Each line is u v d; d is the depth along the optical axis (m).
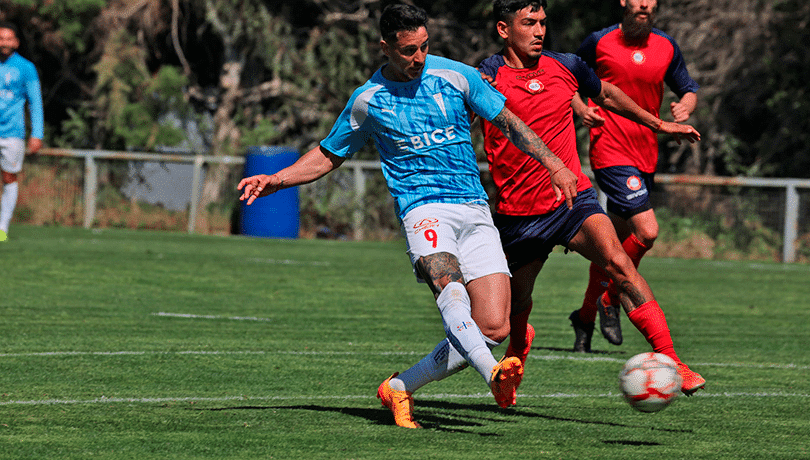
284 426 16.30
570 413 17.98
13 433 15.34
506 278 16.75
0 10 84.38
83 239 61.16
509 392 14.25
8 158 49.53
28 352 23.17
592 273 25.34
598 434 16.19
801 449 15.30
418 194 16.91
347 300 36.53
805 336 30.14
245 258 52.66
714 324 32.81
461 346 15.30
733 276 50.81
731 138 82.81
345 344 26.27
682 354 26.33
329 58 88.06
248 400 18.52
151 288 37.84
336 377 21.31
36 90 49.06
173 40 90.81
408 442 15.29
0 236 50.22
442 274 16.11
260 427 16.17
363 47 88.12
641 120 20.61
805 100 78.94
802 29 77.56
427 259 16.28
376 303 35.84
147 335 26.56
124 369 21.41
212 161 75.88
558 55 20.08
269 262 50.69
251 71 90.75
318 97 90.06
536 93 19.52
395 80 16.88
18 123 49.44
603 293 25.53
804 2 76.88
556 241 19.56
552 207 19.38
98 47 88.31
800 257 64.75
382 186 74.56
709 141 83.38
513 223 19.70
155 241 62.50
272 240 68.75
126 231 71.75
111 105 84.69
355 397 19.14
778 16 78.81
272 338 26.94
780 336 30.06
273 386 20.06
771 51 80.31
